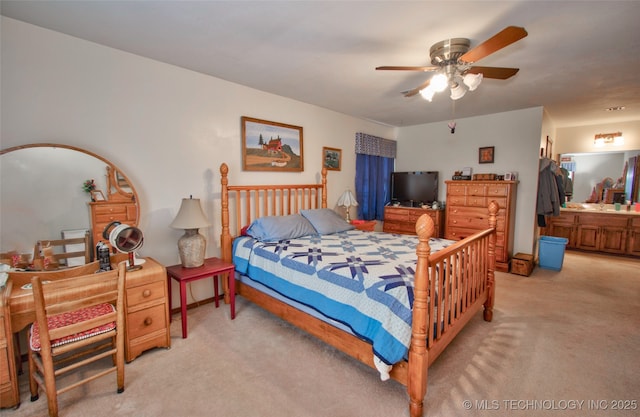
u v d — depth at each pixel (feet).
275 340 7.90
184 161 9.38
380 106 13.44
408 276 6.11
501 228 13.64
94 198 7.61
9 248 6.55
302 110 12.80
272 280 8.30
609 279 12.84
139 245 7.36
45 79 6.91
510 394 5.85
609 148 16.74
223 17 6.19
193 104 9.45
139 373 6.49
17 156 6.61
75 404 5.56
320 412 5.41
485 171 15.24
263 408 5.50
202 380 6.29
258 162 11.23
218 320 9.04
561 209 17.95
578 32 6.59
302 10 5.87
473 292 8.04
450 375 6.44
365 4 5.62
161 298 7.33
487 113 14.74
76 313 6.07
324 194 13.50
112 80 7.87
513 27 4.84
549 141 15.81
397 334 5.29
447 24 6.33
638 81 9.88
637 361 6.95
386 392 5.94
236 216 10.73
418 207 16.62
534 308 9.93
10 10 6.05
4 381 5.39
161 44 7.52
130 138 8.26
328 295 6.64
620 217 16.29
